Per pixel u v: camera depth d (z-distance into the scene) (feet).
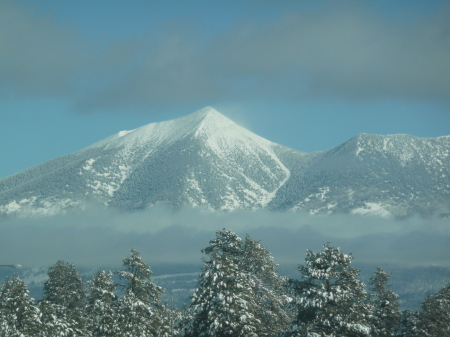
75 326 347.36
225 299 266.57
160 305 345.72
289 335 280.92
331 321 268.21
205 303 270.67
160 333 326.24
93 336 331.36
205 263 320.29
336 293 271.90
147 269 343.67
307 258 292.40
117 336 304.09
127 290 337.52
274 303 326.03
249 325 263.90
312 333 265.13
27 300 318.45
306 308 277.85
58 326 326.24
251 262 332.60
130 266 346.33
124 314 315.78
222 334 266.57
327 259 286.46
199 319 274.36
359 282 280.51
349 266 285.64
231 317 263.70
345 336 265.34
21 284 323.98
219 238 332.60
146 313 325.21
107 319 314.96
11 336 303.89
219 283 269.03
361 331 263.49
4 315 313.73
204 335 269.23
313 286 282.15
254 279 326.03
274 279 341.41
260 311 316.40
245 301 268.00
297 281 290.15
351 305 272.31
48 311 326.65
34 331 309.22
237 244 330.75
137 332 309.42
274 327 320.70
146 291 342.23
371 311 281.54
